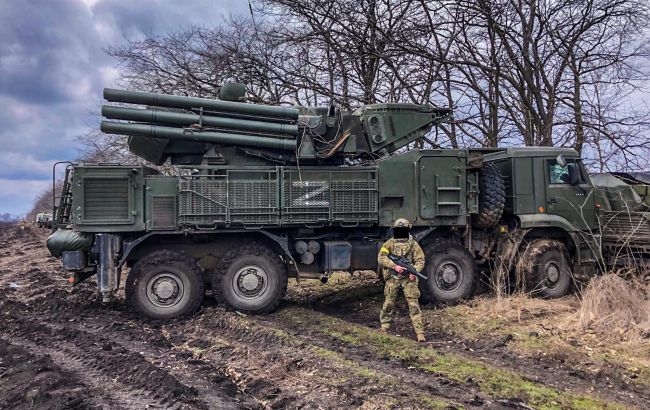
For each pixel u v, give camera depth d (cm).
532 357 663
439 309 900
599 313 774
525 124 1580
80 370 604
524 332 760
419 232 938
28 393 517
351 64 1683
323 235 938
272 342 700
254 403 501
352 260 927
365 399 496
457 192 938
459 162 938
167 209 852
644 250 1003
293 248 920
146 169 861
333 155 950
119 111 860
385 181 915
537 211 1022
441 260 935
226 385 545
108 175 839
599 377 595
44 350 688
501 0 1457
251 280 874
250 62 1645
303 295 1079
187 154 928
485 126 1634
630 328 737
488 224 977
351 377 556
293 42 1591
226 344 702
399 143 999
